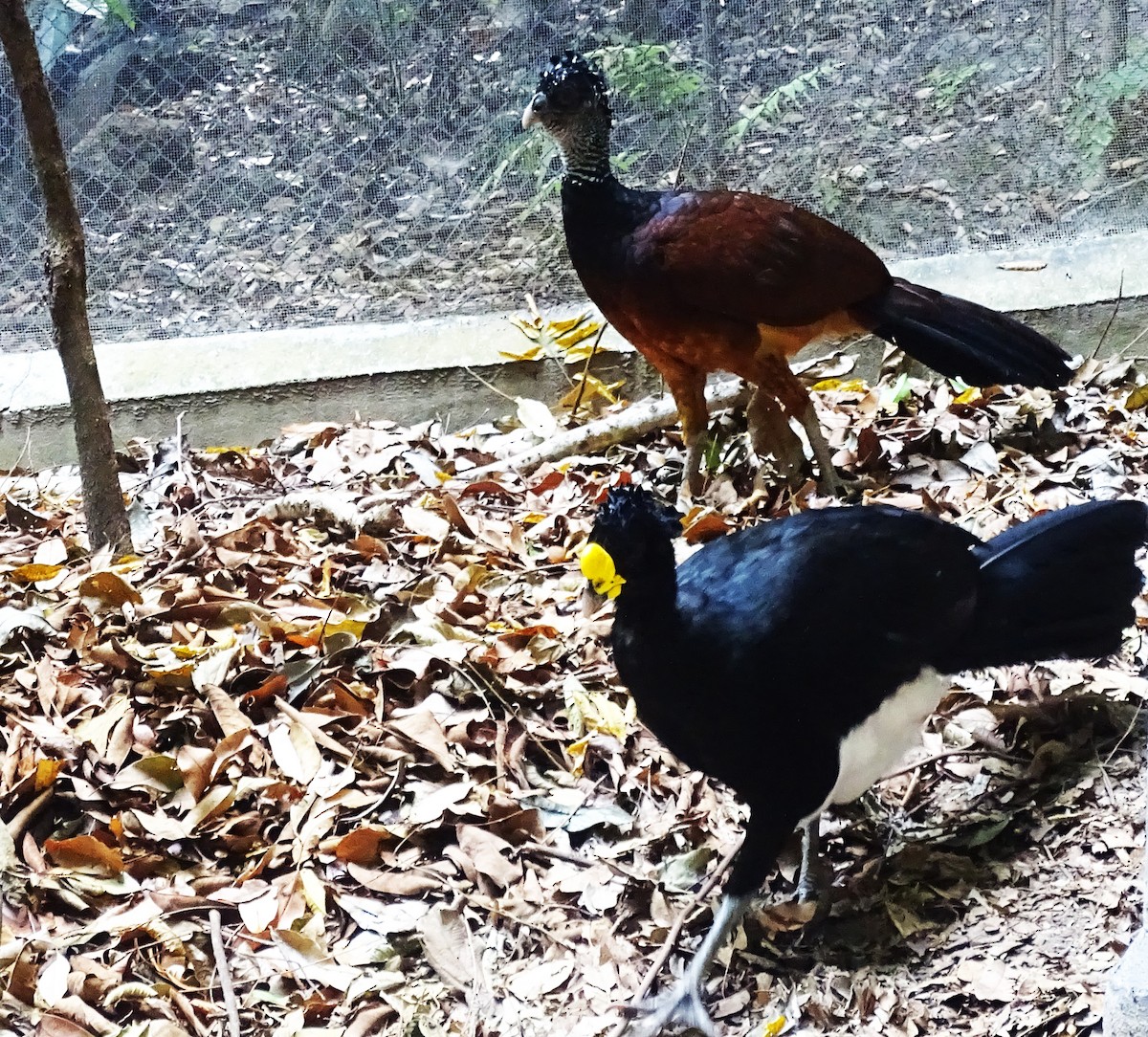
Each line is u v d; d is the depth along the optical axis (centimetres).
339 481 289
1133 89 311
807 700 196
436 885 210
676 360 274
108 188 317
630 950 204
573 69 262
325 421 312
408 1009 198
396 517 266
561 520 267
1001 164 317
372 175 319
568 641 238
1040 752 218
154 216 319
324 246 321
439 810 216
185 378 311
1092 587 211
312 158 319
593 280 271
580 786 221
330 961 203
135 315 322
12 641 236
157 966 201
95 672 231
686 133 318
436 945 203
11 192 315
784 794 197
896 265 319
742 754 196
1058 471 274
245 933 204
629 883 210
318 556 258
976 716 225
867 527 204
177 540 263
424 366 312
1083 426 284
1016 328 273
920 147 317
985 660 209
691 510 273
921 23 311
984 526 259
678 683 195
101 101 313
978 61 312
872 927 204
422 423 312
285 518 270
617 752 223
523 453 291
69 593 246
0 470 308
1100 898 202
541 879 211
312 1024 198
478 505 276
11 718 224
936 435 283
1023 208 319
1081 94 312
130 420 309
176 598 244
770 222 261
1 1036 194
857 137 317
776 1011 197
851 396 301
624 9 313
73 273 247
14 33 235
